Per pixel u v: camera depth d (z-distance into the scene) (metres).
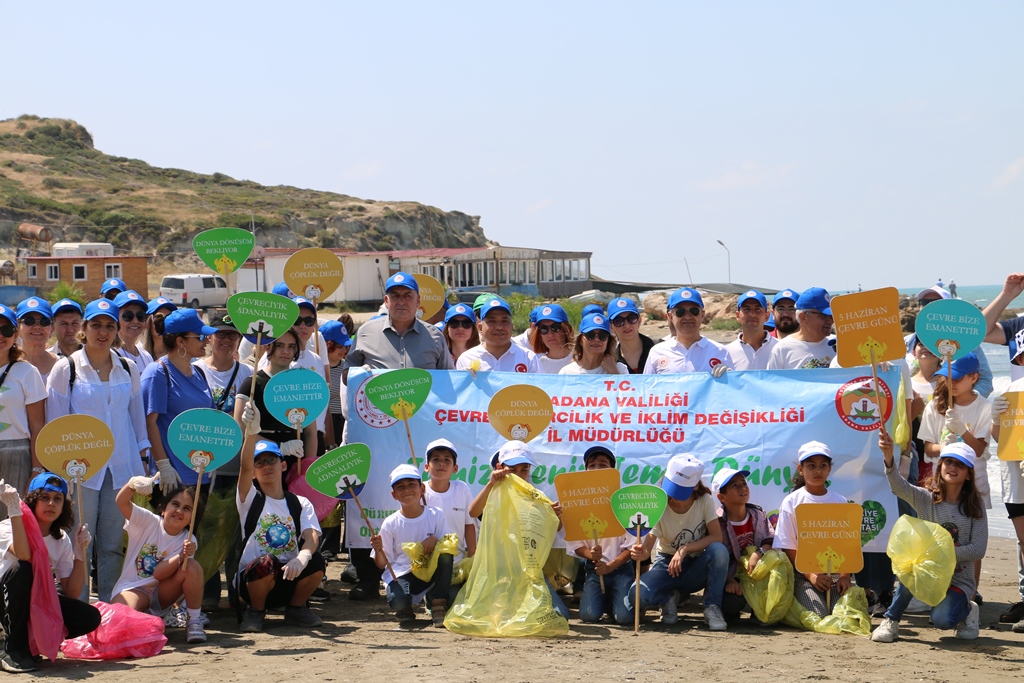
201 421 7.43
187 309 8.34
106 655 6.71
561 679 6.11
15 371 7.62
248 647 7.06
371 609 8.54
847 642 7.32
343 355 10.95
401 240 115.75
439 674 6.21
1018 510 8.09
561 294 65.50
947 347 7.80
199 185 127.44
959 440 8.17
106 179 119.12
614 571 8.09
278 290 11.30
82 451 7.22
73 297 51.72
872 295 7.64
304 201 120.25
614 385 8.95
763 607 7.77
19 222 95.56
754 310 9.53
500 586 7.69
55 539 6.93
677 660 6.64
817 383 8.66
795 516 7.88
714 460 8.70
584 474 7.82
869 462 8.48
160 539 7.54
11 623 6.42
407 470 7.99
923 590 7.21
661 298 56.78
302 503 7.94
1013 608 8.30
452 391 9.09
